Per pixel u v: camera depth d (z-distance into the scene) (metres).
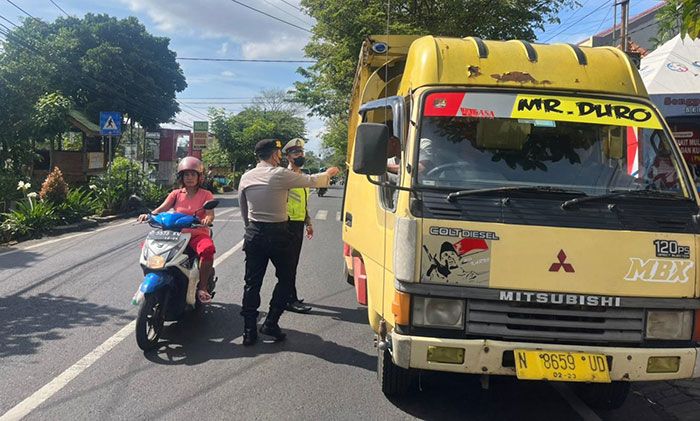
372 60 6.79
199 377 5.05
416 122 4.15
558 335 3.71
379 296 4.45
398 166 4.36
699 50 8.52
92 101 32.12
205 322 6.70
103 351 5.63
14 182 16.30
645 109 4.29
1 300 7.43
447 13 14.66
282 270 6.07
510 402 4.77
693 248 3.77
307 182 5.84
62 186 15.92
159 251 5.73
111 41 33.03
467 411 4.55
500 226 3.73
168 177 41.09
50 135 20.36
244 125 55.53
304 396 4.71
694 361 3.70
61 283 8.40
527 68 4.36
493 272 3.72
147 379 4.97
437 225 3.74
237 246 12.05
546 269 3.71
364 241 5.16
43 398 4.52
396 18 14.77
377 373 5.16
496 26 14.68
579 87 4.33
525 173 4.08
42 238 13.38
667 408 4.70
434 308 3.73
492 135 4.19
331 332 6.46
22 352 5.55
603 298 3.71
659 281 3.74
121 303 7.35
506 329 3.72
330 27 17.03
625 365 3.67
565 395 4.95
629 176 4.11
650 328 3.74
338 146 43.41
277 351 5.79
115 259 10.34
